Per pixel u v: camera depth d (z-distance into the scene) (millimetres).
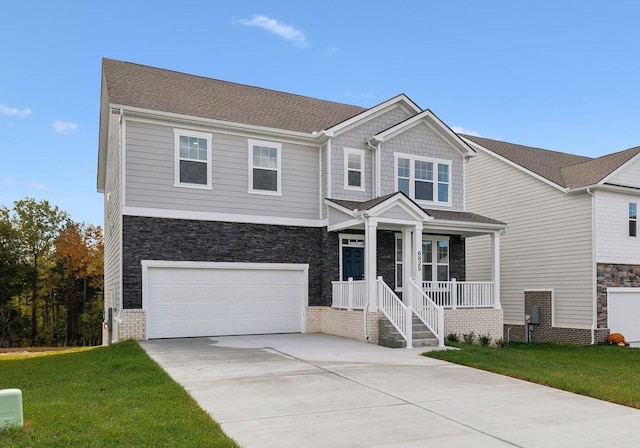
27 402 7355
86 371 10219
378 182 18078
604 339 19984
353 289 15938
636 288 21078
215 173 16297
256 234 16797
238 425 6371
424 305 15531
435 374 10023
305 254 17562
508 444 5789
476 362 11266
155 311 15219
